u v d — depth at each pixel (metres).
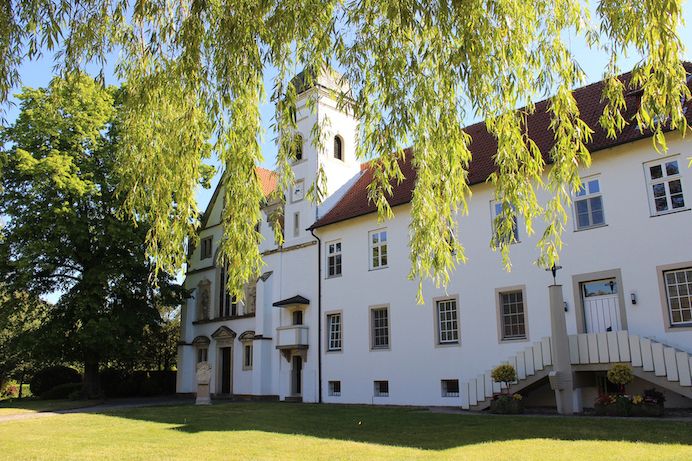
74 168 28.98
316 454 9.78
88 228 29.16
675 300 15.91
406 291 22.59
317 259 26.86
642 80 7.57
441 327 21.39
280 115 8.32
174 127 8.60
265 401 26.84
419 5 7.52
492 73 8.03
